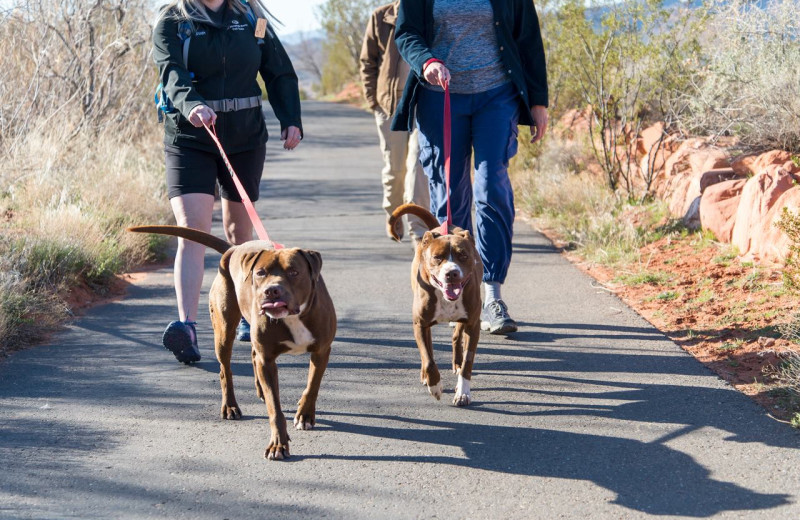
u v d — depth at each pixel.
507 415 4.23
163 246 8.41
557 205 9.78
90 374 4.84
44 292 6.09
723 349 5.00
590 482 3.46
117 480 3.50
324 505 3.29
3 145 9.29
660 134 9.56
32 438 3.92
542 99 5.74
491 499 3.33
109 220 8.34
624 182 9.72
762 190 6.56
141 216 9.09
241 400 4.48
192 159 4.98
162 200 9.95
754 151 7.92
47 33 11.05
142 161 11.53
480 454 3.76
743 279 6.11
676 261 7.01
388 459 3.71
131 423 4.13
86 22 11.36
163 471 3.59
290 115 5.23
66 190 8.64
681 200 8.09
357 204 11.10
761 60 8.28
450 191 5.67
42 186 8.91
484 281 5.68
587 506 3.26
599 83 9.36
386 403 4.41
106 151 10.96
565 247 8.23
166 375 4.85
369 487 3.44
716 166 8.05
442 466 3.64
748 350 4.89
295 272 3.56
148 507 3.27
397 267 7.54
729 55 8.51
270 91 5.30
